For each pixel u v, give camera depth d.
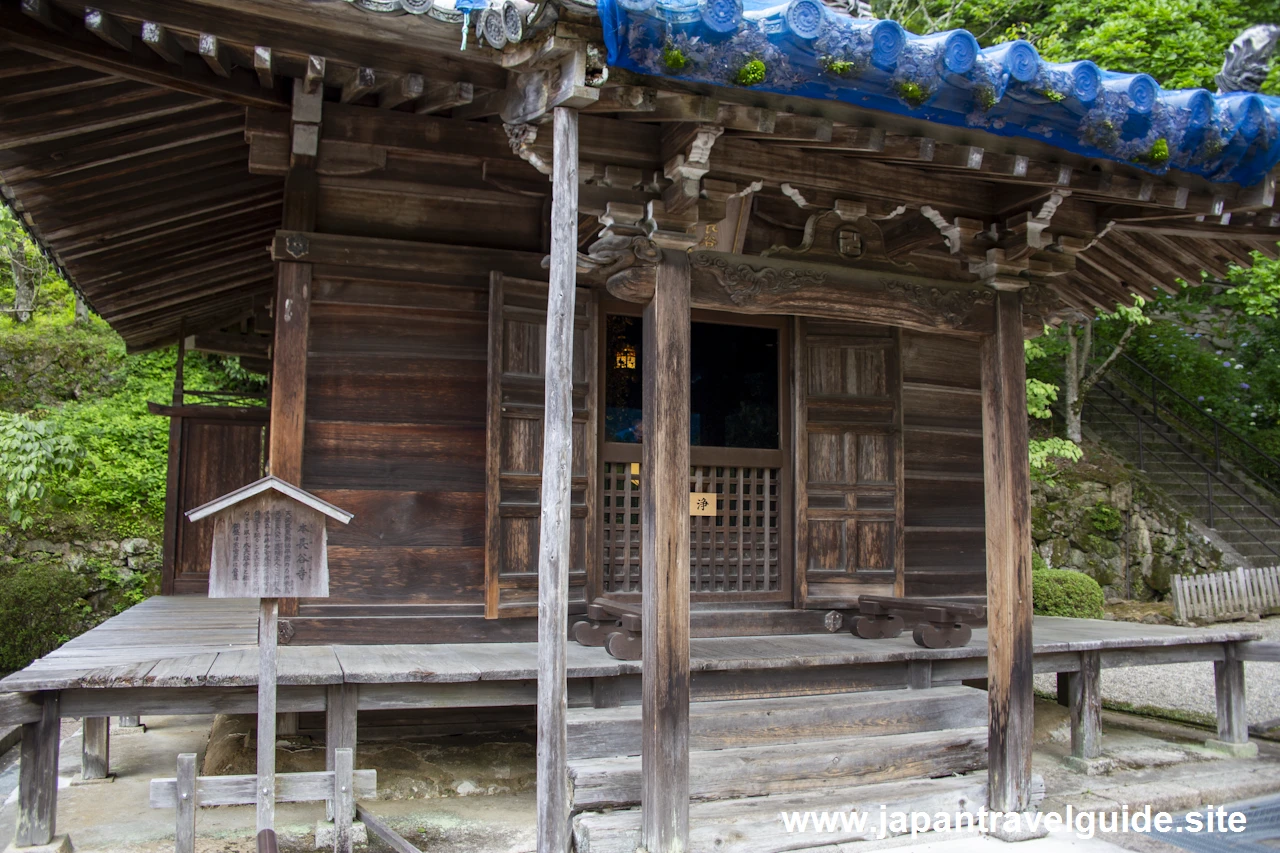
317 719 5.50
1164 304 14.91
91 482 11.23
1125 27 11.50
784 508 6.35
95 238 6.66
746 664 5.00
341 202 5.57
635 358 6.20
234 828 4.49
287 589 3.67
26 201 5.77
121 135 5.21
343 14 3.45
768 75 3.39
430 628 5.42
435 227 5.73
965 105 3.65
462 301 5.69
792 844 4.15
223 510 3.63
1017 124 3.79
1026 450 4.76
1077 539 12.56
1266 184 4.47
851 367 6.50
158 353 13.47
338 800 3.72
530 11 3.29
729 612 6.09
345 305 5.50
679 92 3.59
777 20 3.30
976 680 7.42
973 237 4.73
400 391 5.56
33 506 10.76
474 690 4.61
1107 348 15.77
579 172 3.92
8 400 12.49
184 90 4.70
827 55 3.38
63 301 13.92
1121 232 5.81
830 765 4.67
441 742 5.66
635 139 3.98
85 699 4.16
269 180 6.44
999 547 4.71
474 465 5.66
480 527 5.63
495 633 5.52
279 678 4.27
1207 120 4.02
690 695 4.81
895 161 4.27
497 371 5.52
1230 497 14.02
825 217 4.58
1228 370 16.03
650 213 3.96
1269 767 6.07
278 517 3.70
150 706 4.24
